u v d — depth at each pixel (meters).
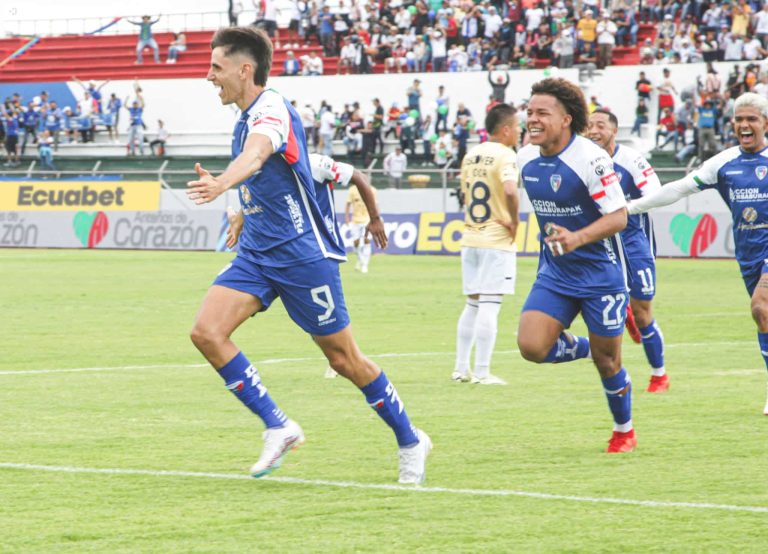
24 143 53.38
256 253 7.36
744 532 6.25
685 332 17.94
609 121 11.58
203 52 55.97
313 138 48.59
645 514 6.65
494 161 12.45
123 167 52.47
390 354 15.23
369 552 5.89
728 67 43.75
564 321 8.47
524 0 48.62
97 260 35.91
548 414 10.43
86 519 6.56
